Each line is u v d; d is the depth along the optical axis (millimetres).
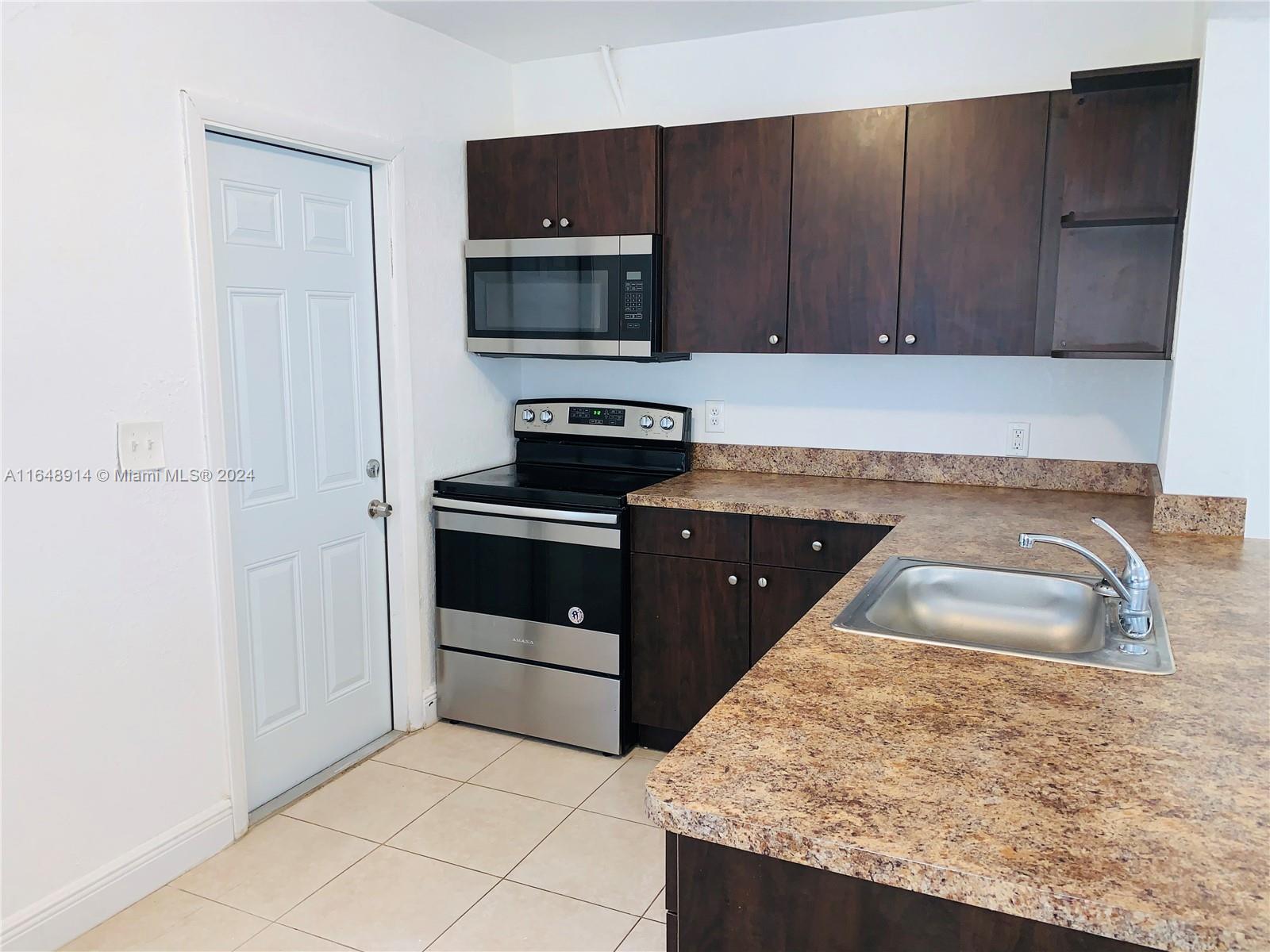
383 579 3080
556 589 3000
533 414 3529
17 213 1899
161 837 2285
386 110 2875
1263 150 2121
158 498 2223
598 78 3361
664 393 3426
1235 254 2178
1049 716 1239
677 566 2889
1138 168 2406
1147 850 919
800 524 2707
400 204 2934
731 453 3355
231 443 2494
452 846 2463
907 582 1970
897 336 2785
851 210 2783
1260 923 809
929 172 2674
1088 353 2510
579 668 3008
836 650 1499
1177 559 2062
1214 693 1310
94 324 2059
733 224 2938
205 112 2270
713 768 1099
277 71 2482
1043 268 2596
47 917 2031
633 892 2260
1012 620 1910
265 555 2627
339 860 2396
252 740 2621
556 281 3129
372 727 3092
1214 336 2225
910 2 2812
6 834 1959
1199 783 1053
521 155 3150
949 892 893
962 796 1027
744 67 3146
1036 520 2490
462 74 3215
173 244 2221
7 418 1907
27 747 1986
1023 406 2941
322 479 2805
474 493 3070
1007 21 2801
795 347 2918
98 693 2121
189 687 2336
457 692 3225
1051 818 979
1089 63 2730
